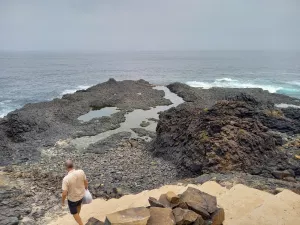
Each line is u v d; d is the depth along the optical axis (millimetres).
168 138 29047
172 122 30484
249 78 95375
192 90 61188
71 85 84000
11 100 59719
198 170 23000
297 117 37031
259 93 57688
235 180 16719
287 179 20828
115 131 37438
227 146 22828
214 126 24969
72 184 10141
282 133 32719
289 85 77250
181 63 188500
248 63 176500
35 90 73125
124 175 24016
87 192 10680
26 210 14516
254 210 10648
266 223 9922
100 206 13258
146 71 130750
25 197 16422
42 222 13406
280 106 49438
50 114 41406
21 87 77688
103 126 38531
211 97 55719
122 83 68188
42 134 34594
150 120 42469
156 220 8484
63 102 49781
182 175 23641
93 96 54844
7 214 13977
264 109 37188
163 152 28453
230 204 11258
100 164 26719
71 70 135125
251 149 23766
